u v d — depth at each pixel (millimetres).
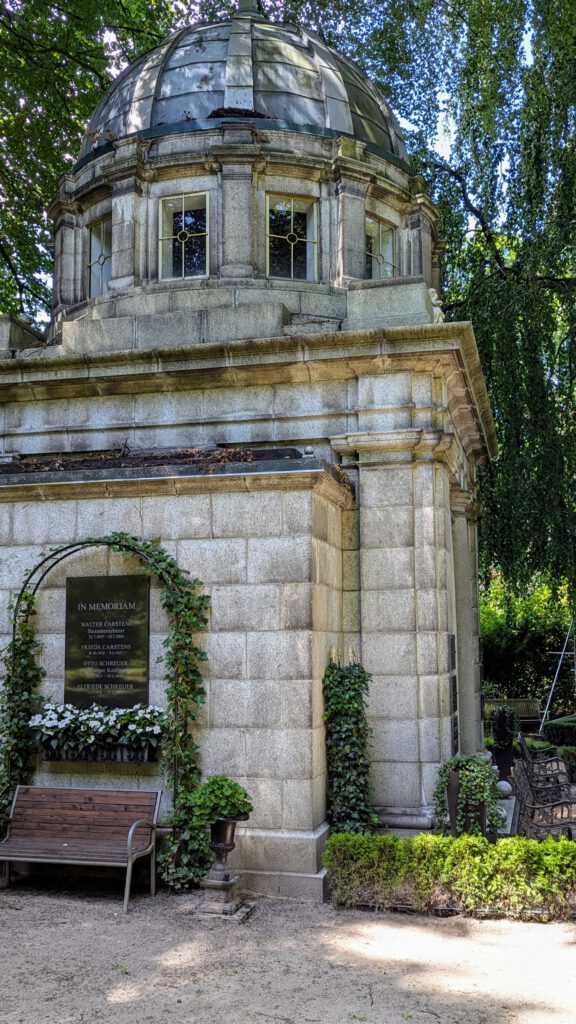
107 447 13023
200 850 9477
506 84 20625
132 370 12672
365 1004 6449
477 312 22906
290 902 9094
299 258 15320
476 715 16312
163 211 15398
